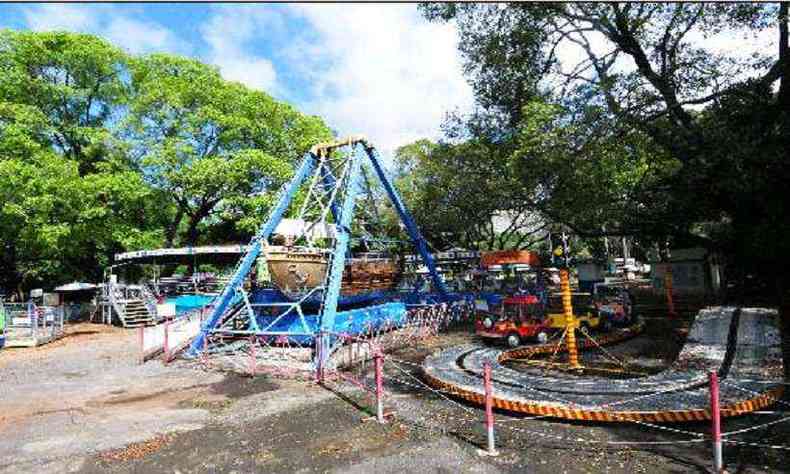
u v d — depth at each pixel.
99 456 7.38
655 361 12.09
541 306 16.06
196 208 33.47
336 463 6.72
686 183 16.08
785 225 15.17
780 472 5.81
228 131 30.59
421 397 9.82
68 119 30.45
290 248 16.58
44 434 8.49
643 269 52.41
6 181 23.00
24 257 29.94
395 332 17.84
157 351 16.05
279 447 7.43
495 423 8.03
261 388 11.12
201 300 26.06
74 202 25.64
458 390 9.46
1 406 10.62
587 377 10.68
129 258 29.08
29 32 28.02
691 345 11.91
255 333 13.40
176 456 7.26
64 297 33.69
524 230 50.22
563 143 14.73
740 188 14.01
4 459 7.38
